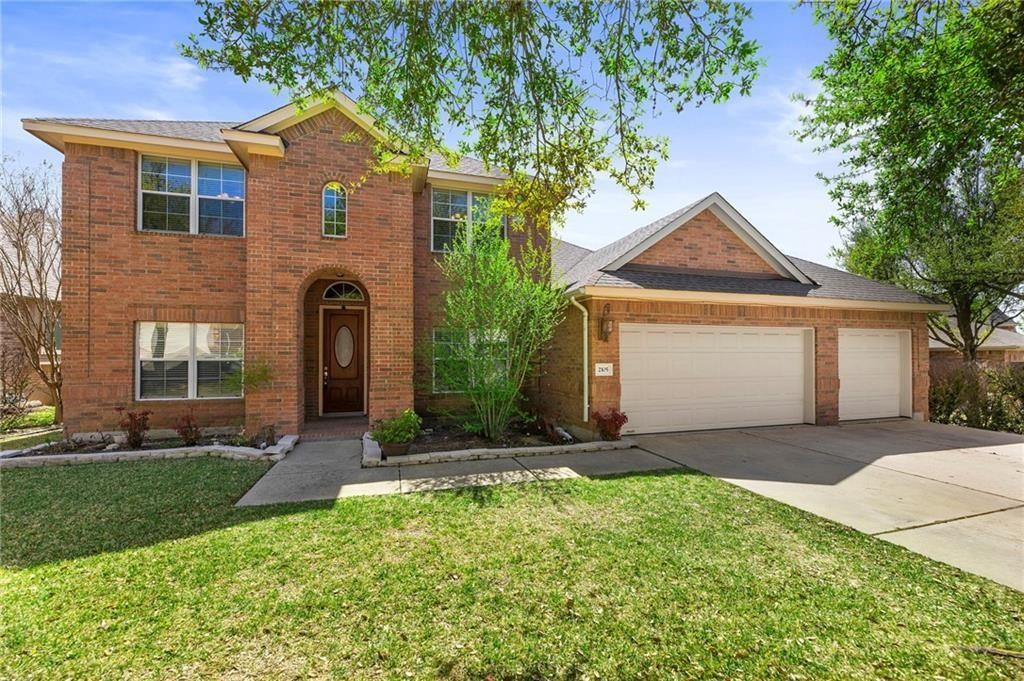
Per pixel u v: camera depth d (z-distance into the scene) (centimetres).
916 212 673
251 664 265
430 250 1102
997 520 489
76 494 552
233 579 356
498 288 852
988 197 1274
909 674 260
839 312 1083
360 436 913
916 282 1591
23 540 424
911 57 527
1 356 1107
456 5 418
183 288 934
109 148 899
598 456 771
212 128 1041
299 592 339
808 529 461
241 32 378
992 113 506
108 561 383
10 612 310
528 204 595
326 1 382
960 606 327
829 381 1070
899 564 389
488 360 862
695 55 431
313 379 1113
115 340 895
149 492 561
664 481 622
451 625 303
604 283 895
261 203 885
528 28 442
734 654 277
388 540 431
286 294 899
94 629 293
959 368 1217
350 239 937
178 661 266
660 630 299
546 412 1102
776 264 1126
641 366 954
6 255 1107
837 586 353
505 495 561
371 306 946
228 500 536
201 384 949
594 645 284
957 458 759
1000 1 421
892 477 647
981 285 1442
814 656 275
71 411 869
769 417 1049
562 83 488
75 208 878
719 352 1009
